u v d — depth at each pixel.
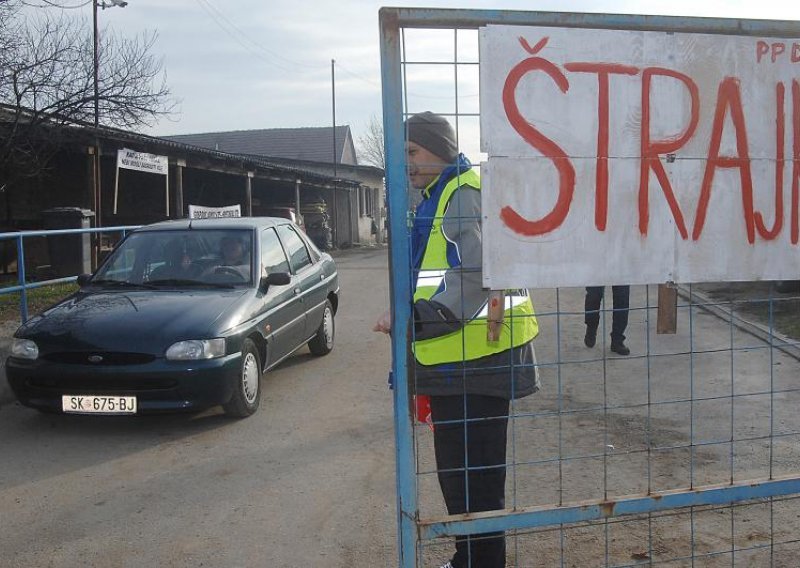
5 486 4.71
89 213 11.86
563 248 2.40
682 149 2.45
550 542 3.75
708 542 3.72
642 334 9.03
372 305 12.44
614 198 2.41
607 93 2.38
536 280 2.39
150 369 5.38
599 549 3.67
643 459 4.91
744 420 5.71
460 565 2.88
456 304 2.52
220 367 5.55
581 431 5.52
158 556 3.76
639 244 2.45
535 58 2.34
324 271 8.34
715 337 8.67
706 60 2.44
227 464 5.04
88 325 5.61
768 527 3.87
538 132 2.36
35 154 13.21
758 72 2.49
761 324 8.96
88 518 4.22
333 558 3.71
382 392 6.84
